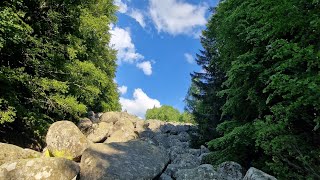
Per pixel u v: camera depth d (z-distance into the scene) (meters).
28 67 17.27
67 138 11.82
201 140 19.89
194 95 21.44
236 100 12.96
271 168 9.14
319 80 7.26
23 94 17.02
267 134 9.36
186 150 17.95
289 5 8.47
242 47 14.09
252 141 11.52
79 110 17.61
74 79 18.94
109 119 26.20
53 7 17.55
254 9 10.59
